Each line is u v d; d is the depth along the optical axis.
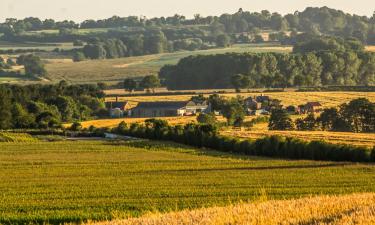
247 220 53.25
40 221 79.50
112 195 106.06
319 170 142.50
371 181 121.56
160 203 93.88
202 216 56.75
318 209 56.47
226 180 126.38
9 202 98.38
